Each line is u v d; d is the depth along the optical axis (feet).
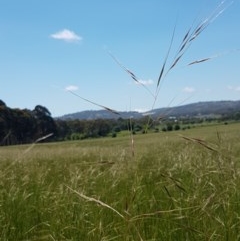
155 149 53.36
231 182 15.75
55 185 25.77
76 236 15.96
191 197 16.74
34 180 26.99
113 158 42.29
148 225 15.56
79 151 69.00
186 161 27.45
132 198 12.54
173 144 61.93
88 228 16.17
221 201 15.12
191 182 20.34
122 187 19.13
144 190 19.16
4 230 17.22
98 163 13.91
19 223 18.33
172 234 14.67
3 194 22.94
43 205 20.42
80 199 18.60
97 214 17.29
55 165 39.63
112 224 15.98
